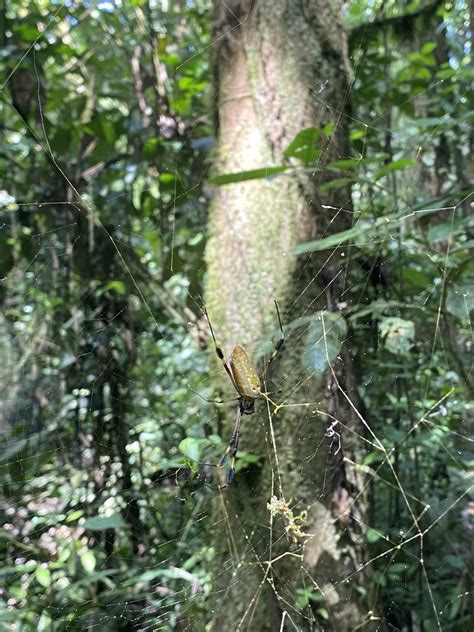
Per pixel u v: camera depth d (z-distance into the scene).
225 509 0.26
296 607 0.24
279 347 0.24
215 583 0.26
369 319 0.30
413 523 0.28
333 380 0.26
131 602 0.27
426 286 0.28
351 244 0.27
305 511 0.23
